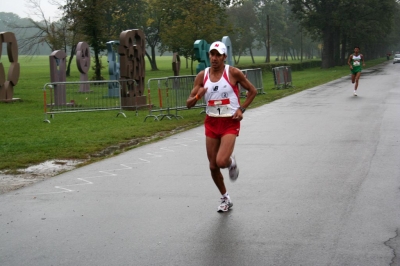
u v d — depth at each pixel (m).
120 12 65.75
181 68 76.00
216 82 6.06
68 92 22.03
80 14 36.97
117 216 6.15
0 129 13.63
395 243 5.02
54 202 6.84
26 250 5.13
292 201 6.54
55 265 4.73
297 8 67.69
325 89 26.78
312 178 7.68
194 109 18.36
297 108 17.53
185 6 38.38
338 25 65.06
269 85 32.19
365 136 11.20
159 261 4.74
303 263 4.59
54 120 15.71
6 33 22.19
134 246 5.14
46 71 63.00
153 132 13.09
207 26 36.56
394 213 5.95
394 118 13.94
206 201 6.68
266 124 13.71
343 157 9.10
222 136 6.05
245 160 9.09
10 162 9.33
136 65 19.59
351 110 16.27
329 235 5.28
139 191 7.27
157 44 71.44
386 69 52.19
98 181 7.95
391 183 7.27
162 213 6.21
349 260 4.63
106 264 4.71
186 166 8.85
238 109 6.06
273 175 7.94
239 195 6.89
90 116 16.80
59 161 9.63
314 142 10.70
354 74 21.73
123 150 10.65
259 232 5.43
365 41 77.38
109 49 26.75
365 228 5.46
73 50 53.84
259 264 4.59
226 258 4.75
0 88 21.97
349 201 6.46
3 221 6.09
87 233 5.58
